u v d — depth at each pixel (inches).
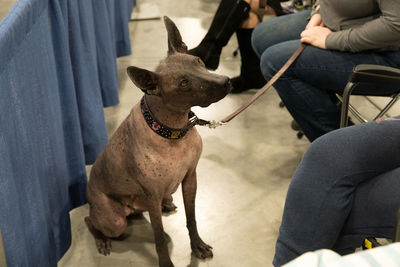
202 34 150.9
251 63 119.6
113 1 114.7
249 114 115.7
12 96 54.4
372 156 53.4
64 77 74.9
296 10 121.3
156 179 64.8
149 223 85.9
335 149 54.1
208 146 104.5
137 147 63.6
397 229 40.9
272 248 79.5
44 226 66.1
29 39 59.7
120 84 127.2
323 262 25.5
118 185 71.6
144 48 144.6
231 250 79.2
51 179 71.4
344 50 78.4
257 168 98.2
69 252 79.9
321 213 55.2
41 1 63.7
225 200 89.9
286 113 116.5
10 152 53.8
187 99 56.6
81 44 82.0
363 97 120.8
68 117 78.2
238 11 114.9
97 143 92.1
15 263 56.3
